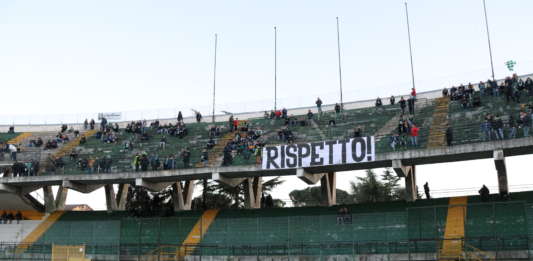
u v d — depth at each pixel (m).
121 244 41.03
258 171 41.25
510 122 35.94
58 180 45.22
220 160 45.34
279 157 40.66
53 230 46.62
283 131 45.44
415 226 37.72
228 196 61.06
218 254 40.53
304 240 40.19
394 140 38.91
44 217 48.41
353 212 40.69
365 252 37.34
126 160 48.59
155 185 45.00
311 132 46.78
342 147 39.12
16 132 59.25
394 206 40.75
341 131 45.72
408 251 34.84
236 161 43.69
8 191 46.62
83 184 46.56
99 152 51.06
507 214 35.84
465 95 43.31
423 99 47.72
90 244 44.88
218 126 52.75
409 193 40.84
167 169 43.19
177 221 43.38
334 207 42.91
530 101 40.69
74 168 48.00
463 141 38.69
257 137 47.38
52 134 58.34
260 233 41.62
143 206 48.50
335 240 39.41
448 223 36.94
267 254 39.31
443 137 39.94
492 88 43.31
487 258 32.62
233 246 39.22
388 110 47.50
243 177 44.34
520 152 36.06
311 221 40.88
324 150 39.59
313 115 50.56
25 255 43.50
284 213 43.53
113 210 48.00
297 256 37.72
